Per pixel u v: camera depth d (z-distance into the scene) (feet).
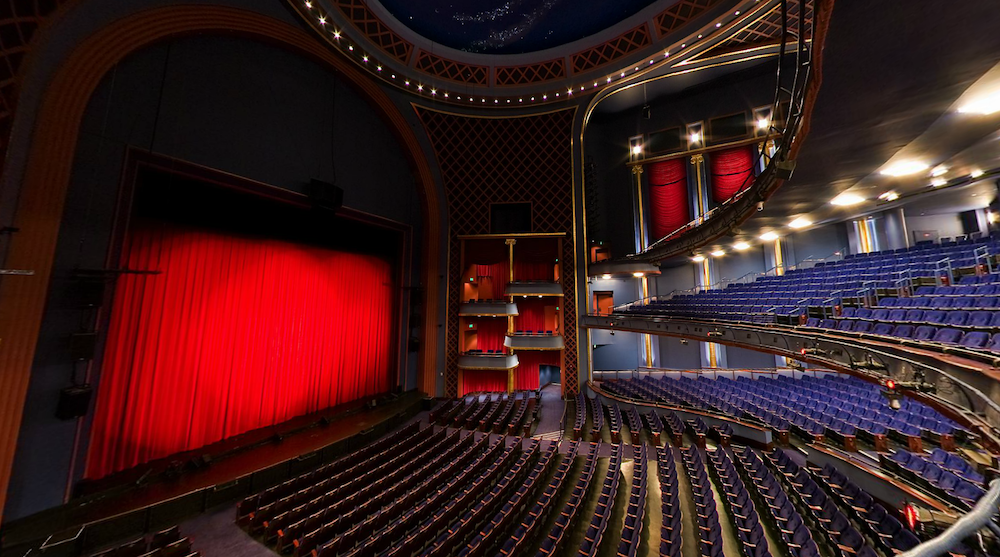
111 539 15.21
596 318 36.58
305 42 26.30
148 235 20.52
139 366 19.81
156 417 20.42
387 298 35.81
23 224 14.94
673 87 38.65
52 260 15.72
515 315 39.45
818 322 21.08
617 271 38.45
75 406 16.17
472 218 39.06
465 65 35.42
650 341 44.75
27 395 15.37
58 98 15.93
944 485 13.57
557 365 41.52
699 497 16.96
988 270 19.25
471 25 32.37
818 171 18.02
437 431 28.32
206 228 23.04
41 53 15.42
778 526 14.24
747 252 40.22
